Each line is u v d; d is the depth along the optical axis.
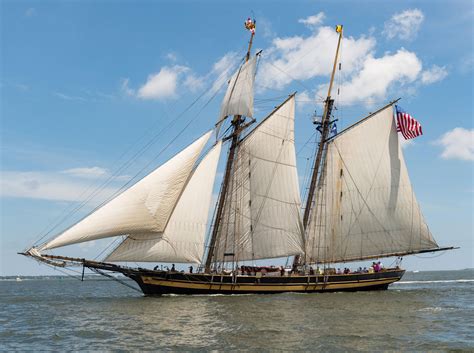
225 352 24.00
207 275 45.44
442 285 88.12
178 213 43.97
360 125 54.81
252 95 50.22
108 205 41.19
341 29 57.69
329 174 55.53
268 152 50.78
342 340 26.53
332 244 54.53
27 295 64.31
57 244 39.97
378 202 54.19
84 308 40.28
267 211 50.09
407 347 24.95
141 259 42.66
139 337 27.58
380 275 53.09
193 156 44.19
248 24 52.09
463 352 23.97
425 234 54.06
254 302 41.22
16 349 25.64
